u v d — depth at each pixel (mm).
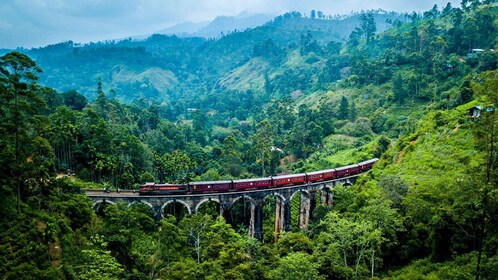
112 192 76812
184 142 145250
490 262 38781
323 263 48656
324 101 191375
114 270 42875
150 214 74375
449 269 44594
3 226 45344
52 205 56062
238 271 45656
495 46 153750
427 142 80812
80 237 51688
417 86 151875
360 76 194625
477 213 39688
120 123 131875
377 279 45594
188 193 76812
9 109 48250
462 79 135875
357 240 47812
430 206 53344
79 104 144250
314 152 139500
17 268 39469
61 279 41406
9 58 47219
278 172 127312
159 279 46406
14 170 49844
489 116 33312
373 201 52312
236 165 117375
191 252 58844
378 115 152000
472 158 61031
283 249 56000
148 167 105500
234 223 87250
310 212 85188
